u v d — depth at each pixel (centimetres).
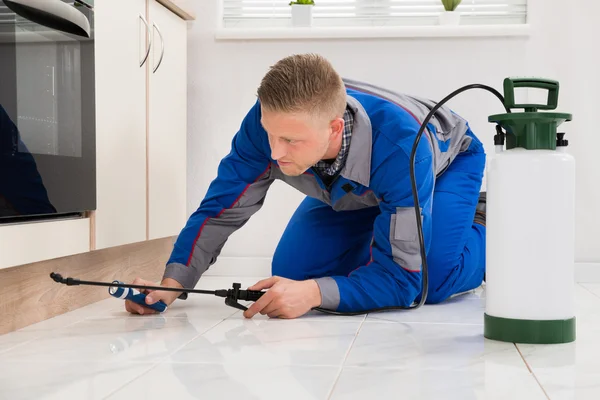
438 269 179
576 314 167
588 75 254
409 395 90
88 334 138
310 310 167
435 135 173
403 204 154
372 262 163
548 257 124
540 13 255
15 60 132
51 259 162
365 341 128
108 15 183
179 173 245
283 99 132
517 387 95
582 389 93
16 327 145
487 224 130
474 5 272
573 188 125
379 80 261
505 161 124
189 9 266
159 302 163
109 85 183
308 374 102
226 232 173
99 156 176
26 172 138
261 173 172
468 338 131
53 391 92
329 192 170
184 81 251
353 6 278
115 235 187
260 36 262
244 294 154
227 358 113
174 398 88
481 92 258
